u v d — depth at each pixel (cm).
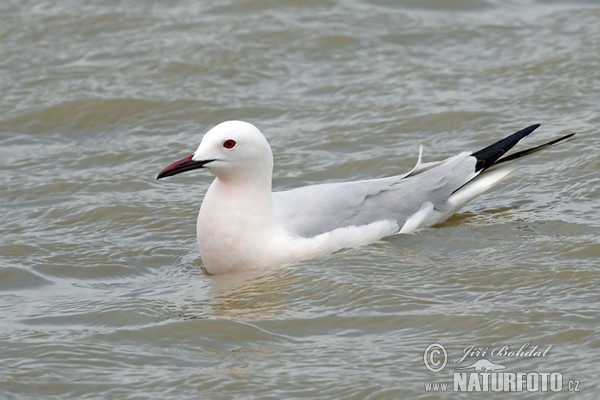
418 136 1772
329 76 2019
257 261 1338
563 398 1017
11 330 1203
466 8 2297
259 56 2092
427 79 1978
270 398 1038
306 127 1827
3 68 2064
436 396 1031
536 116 1805
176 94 1959
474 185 1463
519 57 2036
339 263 1318
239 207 1337
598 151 1641
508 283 1251
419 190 1430
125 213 1548
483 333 1140
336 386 1054
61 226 1521
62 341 1168
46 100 1939
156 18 2248
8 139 1844
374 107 1880
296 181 1638
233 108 1906
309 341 1148
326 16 2256
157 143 1809
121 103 1923
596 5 2269
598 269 1268
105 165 1736
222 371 1092
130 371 1103
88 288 1334
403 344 1128
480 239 1384
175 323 1189
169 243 1464
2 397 1056
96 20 2238
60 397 1058
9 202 1598
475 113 1820
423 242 1381
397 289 1245
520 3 2312
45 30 2202
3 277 1360
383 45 2133
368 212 1390
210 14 2269
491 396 1028
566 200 1507
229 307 1237
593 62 1978
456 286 1251
